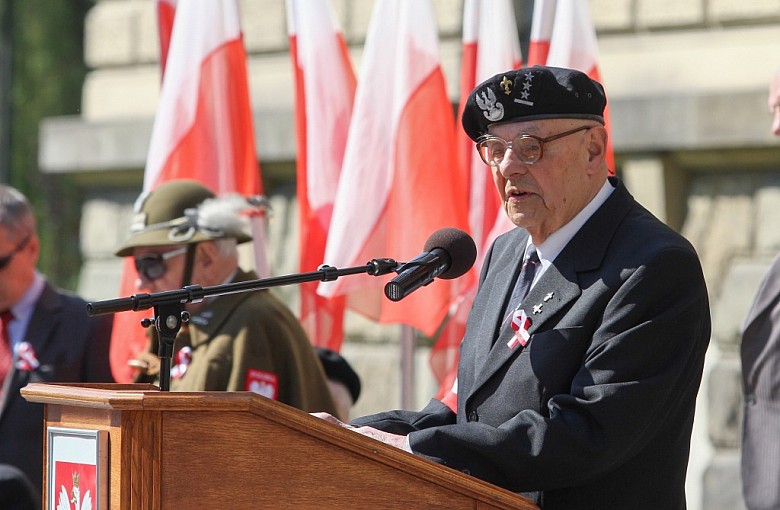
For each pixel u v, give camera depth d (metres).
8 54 52.19
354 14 26.03
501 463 9.45
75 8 60.91
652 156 23.28
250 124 18.17
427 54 16.83
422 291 16.59
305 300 18.19
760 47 22.64
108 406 7.88
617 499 9.88
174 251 15.15
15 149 57.72
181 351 14.81
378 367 25.23
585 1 16.38
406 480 8.58
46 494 8.66
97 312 8.72
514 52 17.17
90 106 30.06
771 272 14.85
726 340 22.47
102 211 29.91
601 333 9.73
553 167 10.15
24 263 17.44
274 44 27.39
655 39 23.69
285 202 27.16
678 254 9.85
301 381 15.02
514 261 11.12
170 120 17.95
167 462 7.92
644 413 9.50
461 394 10.84
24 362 17.14
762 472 14.65
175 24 18.14
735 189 23.06
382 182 16.84
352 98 18.28
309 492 8.29
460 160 17.70
